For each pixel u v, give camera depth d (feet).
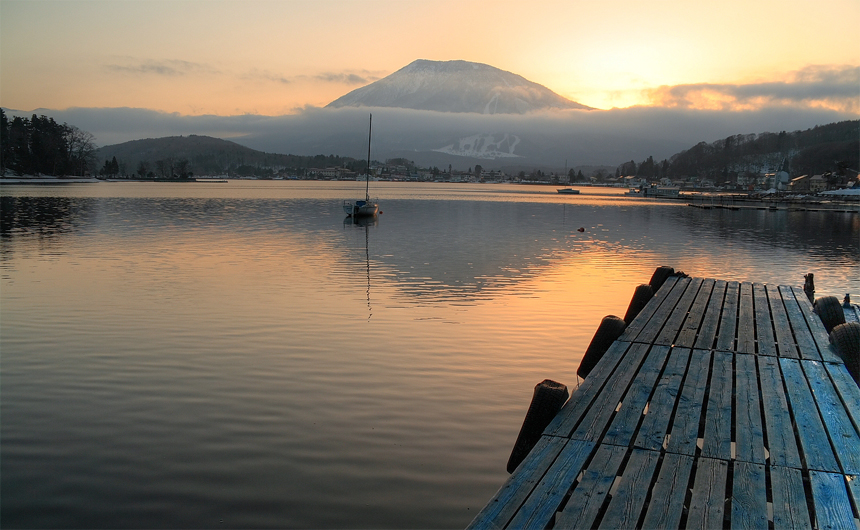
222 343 53.42
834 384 25.73
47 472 30.48
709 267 109.50
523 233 171.32
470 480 29.94
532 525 15.10
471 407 39.14
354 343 54.03
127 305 68.85
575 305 72.02
